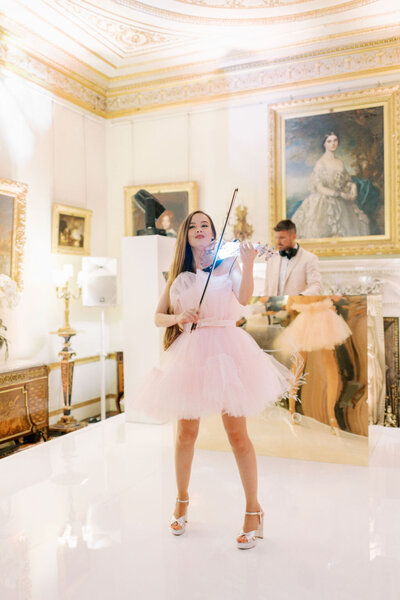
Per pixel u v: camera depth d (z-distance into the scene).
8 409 5.31
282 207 6.54
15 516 2.96
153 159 7.25
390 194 6.07
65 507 3.09
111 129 7.48
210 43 6.25
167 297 2.87
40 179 6.15
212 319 2.60
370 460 3.83
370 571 2.31
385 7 5.43
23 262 5.80
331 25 5.82
